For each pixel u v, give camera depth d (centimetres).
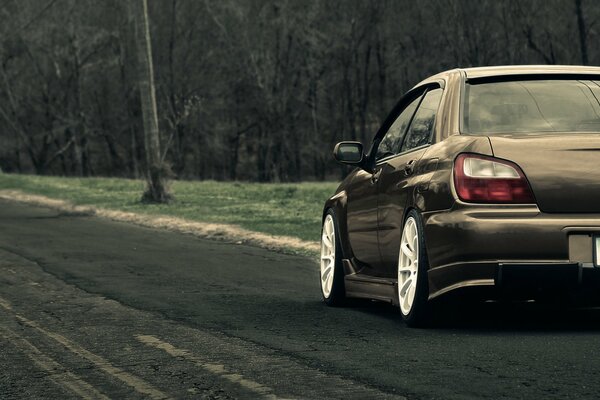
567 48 10575
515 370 1067
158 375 1110
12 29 12394
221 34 11956
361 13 11662
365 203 1605
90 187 7000
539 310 1537
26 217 4600
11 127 13162
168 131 12688
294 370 1110
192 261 2608
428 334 1334
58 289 1989
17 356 1256
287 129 12219
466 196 1298
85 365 1184
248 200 5522
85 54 12588
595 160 1291
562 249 1262
